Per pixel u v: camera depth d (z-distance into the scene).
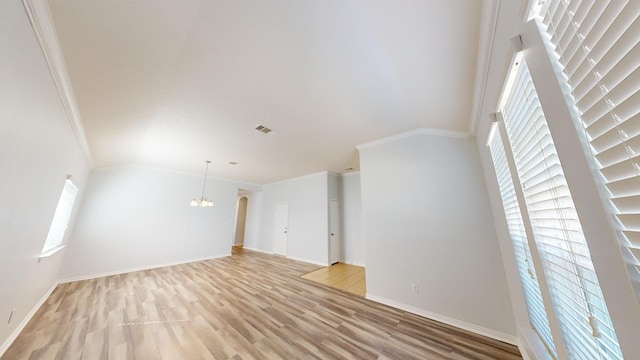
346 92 2.15
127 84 1.98
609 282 0.57
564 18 0.65
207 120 2.74
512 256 1.87
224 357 1.86
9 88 1.19
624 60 0.48
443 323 2.48
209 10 1.30
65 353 1.89
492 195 2.29
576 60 0.62
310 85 2.05
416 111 2.51
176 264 5.36
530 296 1.66
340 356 1.88
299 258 6.01
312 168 5.51
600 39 0.53
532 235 1.23
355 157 4.52
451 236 2.63
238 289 3.59
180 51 1.62
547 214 1.06
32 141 1.62
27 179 1.68
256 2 1.25
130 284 3.82
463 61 1.63
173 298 3.18
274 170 5.69
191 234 5.77
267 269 4.95
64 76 1.80
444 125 2.74
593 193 0.60
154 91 2.11
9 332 1.92
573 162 0.66
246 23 1.40
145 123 2.79
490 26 1.24
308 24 1.40
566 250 0.94
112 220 4.61
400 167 3.17
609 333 0.73
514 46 0.93
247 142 3.59
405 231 2.98
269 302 3.06
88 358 1.83
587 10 0.56
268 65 1.78
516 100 1.23
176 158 4.55
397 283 2.94
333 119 2.75
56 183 2.41
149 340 2.10
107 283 3.87
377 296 3.09
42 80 1.57
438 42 1.49
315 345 2.04
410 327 2.38
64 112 2.16
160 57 1.67
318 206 5.86
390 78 1.92
